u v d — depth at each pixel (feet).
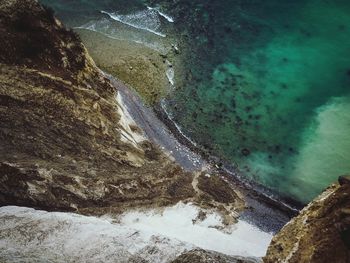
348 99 85.30
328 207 46.70
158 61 86.43
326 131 79.97
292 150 76.74
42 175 57.36
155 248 46.50
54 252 45.52
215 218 64.23
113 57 85.25
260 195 70.38
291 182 72.38
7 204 54.65
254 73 88.07
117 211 59.77
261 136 78.13
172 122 77.87
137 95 80.23
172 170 69.56
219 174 72.28
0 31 65.67
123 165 66.33
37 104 64.34
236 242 60.80
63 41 72.08
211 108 80.84
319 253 43.80
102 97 72.64
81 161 63.05
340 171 74.23
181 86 83.25
